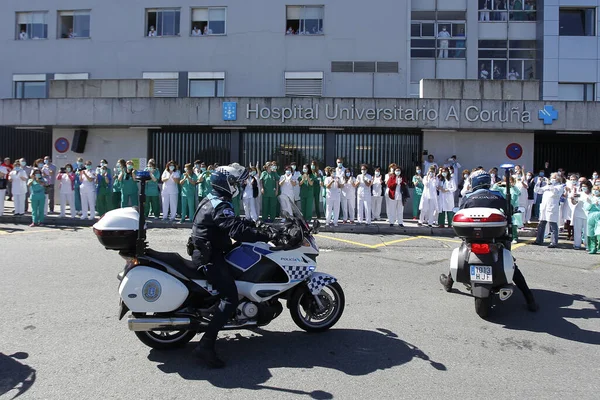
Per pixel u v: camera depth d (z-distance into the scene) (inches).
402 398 147.2
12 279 285.0
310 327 203.5
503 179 553.0
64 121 684.7
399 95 850.1
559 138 738.8
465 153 678.5
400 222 541.3
